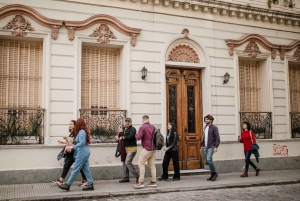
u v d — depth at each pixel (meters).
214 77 11.92
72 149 8.21
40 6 9.68
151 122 10.78
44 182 9.13
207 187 8.78
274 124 12.79
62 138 9.58
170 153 9.84
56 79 9.69
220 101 11.91
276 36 13.30
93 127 10.09
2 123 9.18
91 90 10.52
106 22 10.43
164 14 11.33
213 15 12.12
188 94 11.80
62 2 9.95
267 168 12.34
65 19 9.95
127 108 10.45
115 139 9.52
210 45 11.98
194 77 11.91
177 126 11.42
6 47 9.67
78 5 10.12
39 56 9.98
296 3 13.91
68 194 7.62
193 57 11.78
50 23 9.64
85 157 7.96
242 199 7.54
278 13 13.07
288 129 13.02
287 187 9.23
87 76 10.51
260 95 13.24
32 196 7.38
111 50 10.91
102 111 10.28
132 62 10.70
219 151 11.62
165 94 11.09
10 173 8.84
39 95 9.87
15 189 8.19
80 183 9.11
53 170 9.24
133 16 10.87
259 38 12.77
